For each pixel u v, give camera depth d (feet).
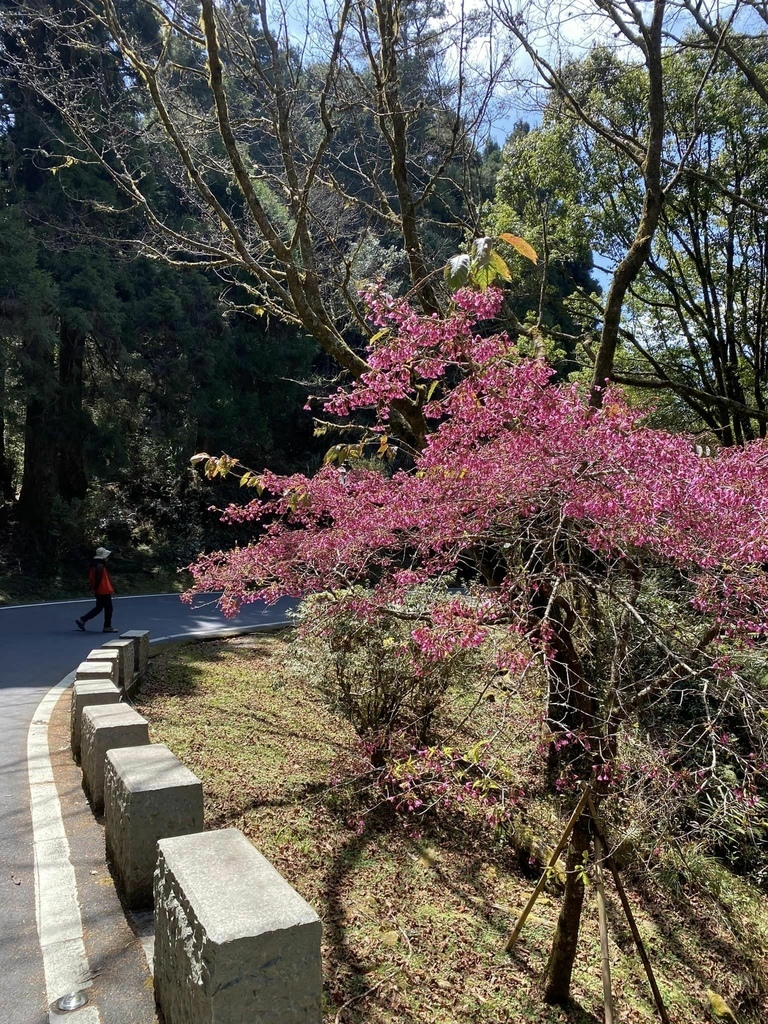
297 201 21.98
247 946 6.46
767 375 42.63
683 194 39.29
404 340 11.07
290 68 23.35
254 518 17.10
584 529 10.09
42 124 51.88
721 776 11.00
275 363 72.43
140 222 56.75
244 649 36.68
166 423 65.36
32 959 9.93
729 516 9.49
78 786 16.62
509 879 16.61
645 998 13.61
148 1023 8.63
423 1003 11.77
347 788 18.74
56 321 54.90
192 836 8.74
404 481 13.87
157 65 21.59
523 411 10.78
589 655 12.83
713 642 10.82
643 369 44.93
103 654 22.58
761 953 14.96
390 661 18.62
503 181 40.27
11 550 59.57
